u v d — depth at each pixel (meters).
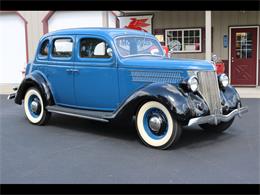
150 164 4.81
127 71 5.95
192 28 12.83
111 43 6.11
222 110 5.85
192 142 5.87
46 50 7.14
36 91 7.11
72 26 14.22
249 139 6.02
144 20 13.19
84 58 6.45
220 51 12.74
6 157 5.18
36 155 5.26
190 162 4.88
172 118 5.29
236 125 7.04
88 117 6.17
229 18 12.52
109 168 4.68
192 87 5.34
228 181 4.21
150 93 5.37
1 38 15.02
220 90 6.14
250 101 9.73
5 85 14.16
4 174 4.50
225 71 12.80
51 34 7.06
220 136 6.24
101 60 6.22
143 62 5.82
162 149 5.45
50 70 6.97
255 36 12.42
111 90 6.17
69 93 6.74
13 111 8.77
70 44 6.66
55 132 6.61
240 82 12.71
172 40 13.09
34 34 14.59
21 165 4.82
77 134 6.45
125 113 5.67
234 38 12.59
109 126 7.04
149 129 5.60
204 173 4.46
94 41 6.35
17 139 6.15
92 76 6.35
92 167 4.72
